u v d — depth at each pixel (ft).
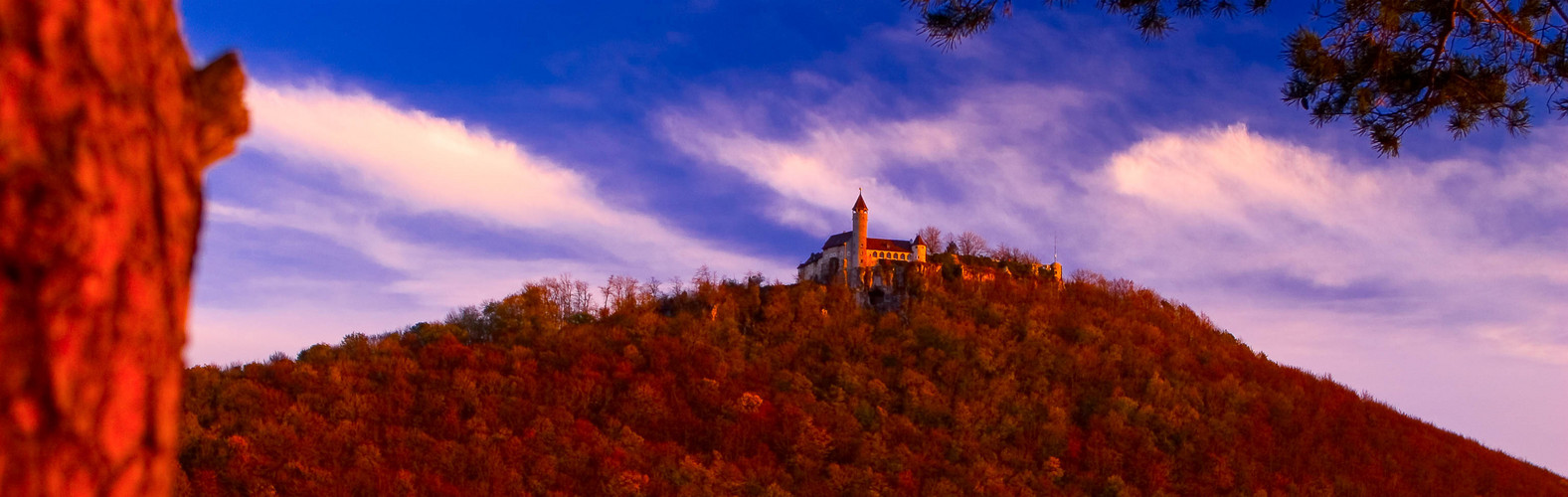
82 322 7.75
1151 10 45.39
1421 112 44.68
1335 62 44.78
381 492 275.39
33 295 7.55
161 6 9.24
